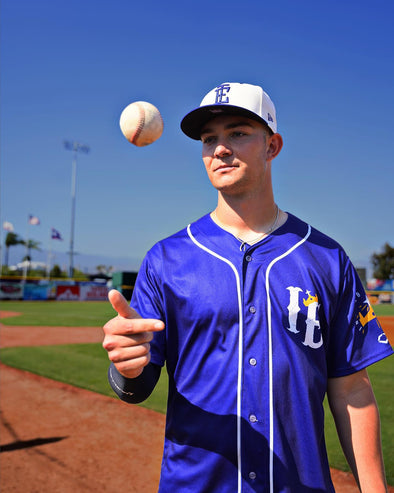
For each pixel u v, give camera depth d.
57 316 20.11
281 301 1.38
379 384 6.47
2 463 4.00
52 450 4.32
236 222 1.52
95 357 9.34
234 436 1.30
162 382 7.02
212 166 1.51
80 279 50.16
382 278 61.28
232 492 1.29
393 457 3.79
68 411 5.62
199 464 1.33
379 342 1.49
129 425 5.10
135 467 3.95
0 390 6.67
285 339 1.35
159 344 1.44
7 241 62.88
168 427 1.44
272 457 1.29
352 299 1.48
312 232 1.57
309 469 1.30
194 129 1.59
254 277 1.41
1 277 41.69
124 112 1.99
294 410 1.32
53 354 9.68
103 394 6.41
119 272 35.31
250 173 1.48
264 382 1.32
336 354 1.46
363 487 1.37
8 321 17.64
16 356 9.45
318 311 1.40
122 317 1.24
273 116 1.56
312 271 1.43
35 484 3.58
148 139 1.98
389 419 4.79
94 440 4.61
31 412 5.56
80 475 3.77
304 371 1.34
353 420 1.44
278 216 1.61
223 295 1.39
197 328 1.40
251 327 1.36
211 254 1.46
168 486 1.37
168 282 1.45
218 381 1.35
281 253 1.45
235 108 1.44
